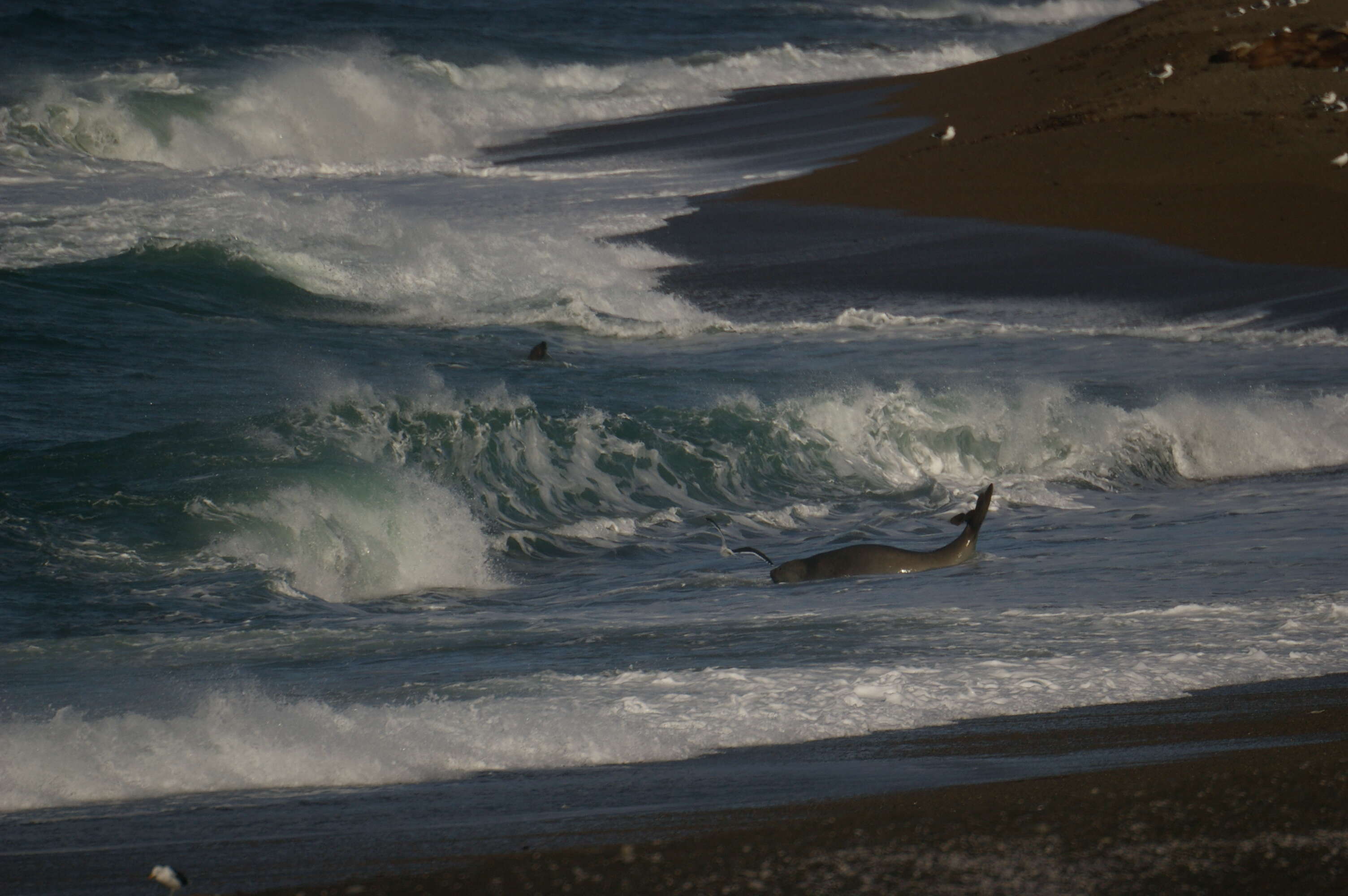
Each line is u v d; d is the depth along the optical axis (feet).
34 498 137.80
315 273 277.85
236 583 123.85
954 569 131.54
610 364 226.38
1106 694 83.46
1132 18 547.08
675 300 279.69
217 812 63.16
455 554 138.82
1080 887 45.91
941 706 81.46
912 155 412.77
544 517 157.58
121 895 50.83
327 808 63.77
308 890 48.91
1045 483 179.83
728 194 381.19
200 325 233.96
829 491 175.32
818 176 397.19
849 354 238.89
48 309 231.50
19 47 565.94
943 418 190.08
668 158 444.96
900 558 132.77
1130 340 254.47
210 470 146.82
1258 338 256.11
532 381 207.41
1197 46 470.80
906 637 100.83
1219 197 351.05
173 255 275.80
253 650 102.22
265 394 187.73
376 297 270.87
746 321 267.18
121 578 122.62
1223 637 97.81
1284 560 128.67
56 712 81.00
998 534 151.74
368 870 51.83
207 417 173.58
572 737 75.41
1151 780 59.26
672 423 183.11
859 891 46.11
